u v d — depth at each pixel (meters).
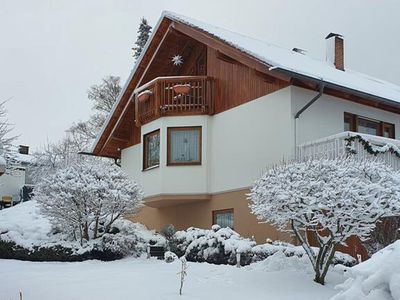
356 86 15.58
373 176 9.50
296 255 11.50
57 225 15.46
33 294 8.69
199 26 17.45
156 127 18.17
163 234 16.59
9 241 15.31
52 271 11.66
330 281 9.58
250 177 15.64
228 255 12.55
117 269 11.78
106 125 21.97
